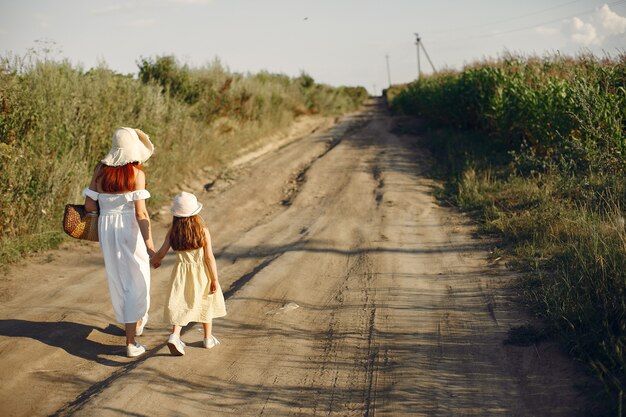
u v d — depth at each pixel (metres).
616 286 5.07
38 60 11.18
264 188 13.71
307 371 4.81
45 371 4.80
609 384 3.95
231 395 4.43
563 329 4.89
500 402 4.07
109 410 4.09
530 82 14.61
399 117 27.48
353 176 14.27
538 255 7.30
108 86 12.54
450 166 14.37
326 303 6.48
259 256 8.68
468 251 8.12
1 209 8.19
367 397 4.32
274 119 24.59
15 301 6.52
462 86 18.16
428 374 4.58
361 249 8.58
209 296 5.15
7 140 8.97
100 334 5.65
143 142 5.21
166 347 5.29
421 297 6.40
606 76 11.91
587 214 8.12
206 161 16.06
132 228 5.05
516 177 11.63
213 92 19.31
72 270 7.87
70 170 9.65
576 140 10.79
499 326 5.37
